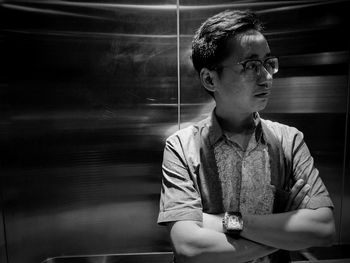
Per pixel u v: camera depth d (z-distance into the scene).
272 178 1.03
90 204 1.74
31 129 1.65
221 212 1.03
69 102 1.64
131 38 1.61
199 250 0.92
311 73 1.67
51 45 1.59
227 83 0.95
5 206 1.70
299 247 0.94
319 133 1.73
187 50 1.63
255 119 1.07
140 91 1.66
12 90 1.61
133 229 1.77
